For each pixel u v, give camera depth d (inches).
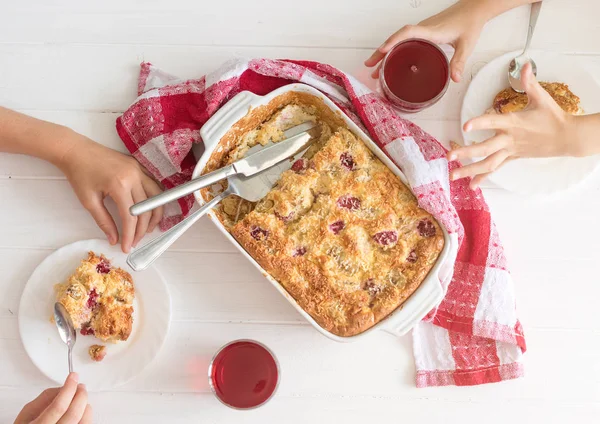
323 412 37.9
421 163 35.5
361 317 34.7
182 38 39.7
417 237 35.5
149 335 37.2
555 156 36.4
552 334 38.5
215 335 38.2
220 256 38.5
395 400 38.0
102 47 39.6
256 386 36.4
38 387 37.7
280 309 38.3
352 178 35.8
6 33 39.5
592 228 38.9
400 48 37.5
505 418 38.0
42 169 38.9
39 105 39.3
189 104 37.7
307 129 37.3
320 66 37.6
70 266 37.6
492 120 34.3
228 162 36.8
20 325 37.2
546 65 38.9
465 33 38.5
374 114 36.7
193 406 37.8
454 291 38.1
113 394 37.7
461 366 37.8
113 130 39.1
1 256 38.3
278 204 35.6
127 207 37.3
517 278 38.9
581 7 39.8
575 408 38.1
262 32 39.8
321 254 35.3
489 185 39.0
